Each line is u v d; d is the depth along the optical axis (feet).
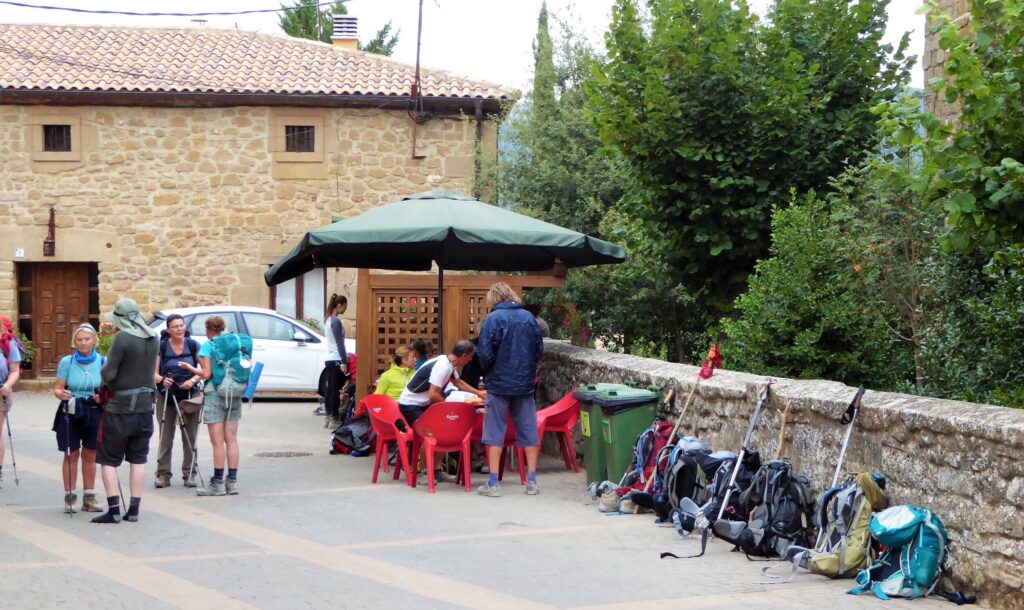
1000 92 21.88
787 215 33.78
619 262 39.58
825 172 39.47
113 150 67.46
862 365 32.14
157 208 67.72
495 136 68.13
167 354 33.35
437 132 68.18
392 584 21.33
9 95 66.08
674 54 39.19
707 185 39.42
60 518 28.27
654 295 53.47
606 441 30.94
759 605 19.81
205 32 75.92
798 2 40.16
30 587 20.98
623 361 35.78
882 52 41.24
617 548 24.70
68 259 67.46
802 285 32.19
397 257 43.83
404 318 44.47
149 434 28.07
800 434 25.40
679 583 21.45
